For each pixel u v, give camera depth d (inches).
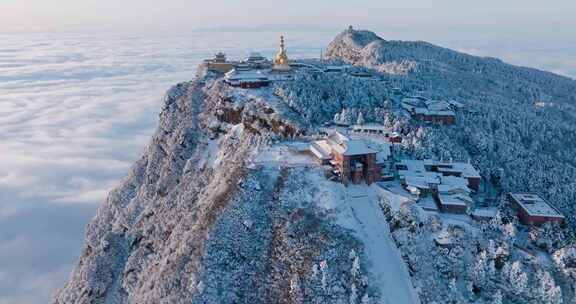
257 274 4037.9
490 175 5679.1
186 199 5748.0
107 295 5639.8
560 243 4106.8
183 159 6825.8
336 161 4800.7
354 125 6294.3
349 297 3659.0
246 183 4724.4
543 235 4188.0
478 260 3821.4
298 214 4306.1
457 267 3880.4
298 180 4672.7
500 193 5378.9
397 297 3695.9
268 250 4158.5
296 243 4077.3
